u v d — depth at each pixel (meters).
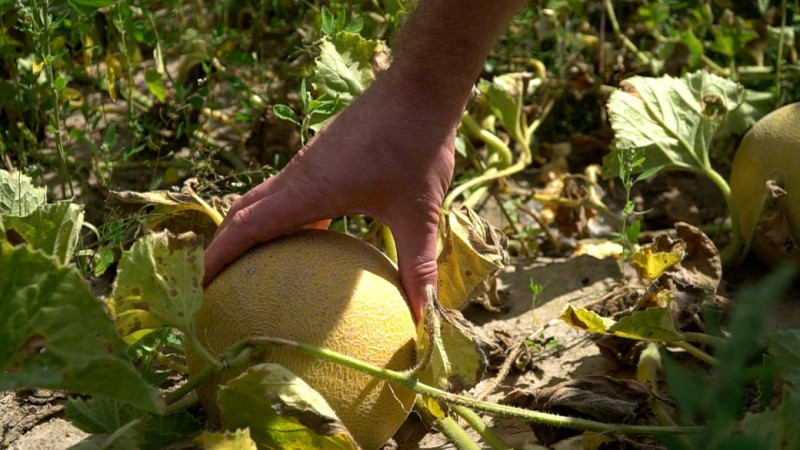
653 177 1.79
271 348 1.12
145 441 1.16
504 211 1.65
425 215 1.17
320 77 1.45
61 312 1.03
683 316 1.35
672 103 1.59
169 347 1.35
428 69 1.15
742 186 1.54
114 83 1.70
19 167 1.58
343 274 1.15
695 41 1.80
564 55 1.89
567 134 1.90
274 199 1.17
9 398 1.29
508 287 1.55
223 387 1.08
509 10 1.15
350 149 1.16
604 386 1.22
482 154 1.79
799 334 1.18
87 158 1.70
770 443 1.09
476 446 1.17
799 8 1.87
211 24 1.98
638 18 1.92
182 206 1.27
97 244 1.48
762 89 1.84
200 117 1.76
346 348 1.12
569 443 1.13
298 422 1.08
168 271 1.11
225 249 1.17
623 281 1.51
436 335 1.12
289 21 1.89
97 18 1.73
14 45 1.70
